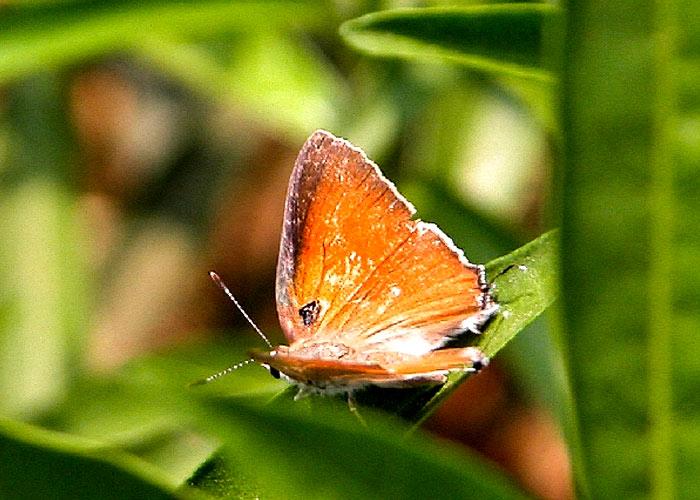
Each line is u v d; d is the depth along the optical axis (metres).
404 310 0.24
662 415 0.20
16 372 0.29
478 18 0.24
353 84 0.29
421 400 0.23
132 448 0.27
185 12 0.27
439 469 0.20
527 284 0.23
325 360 0.23
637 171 0.20
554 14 0.20
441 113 0.29
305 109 0.29
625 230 0.20
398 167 0.29
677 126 0.20
